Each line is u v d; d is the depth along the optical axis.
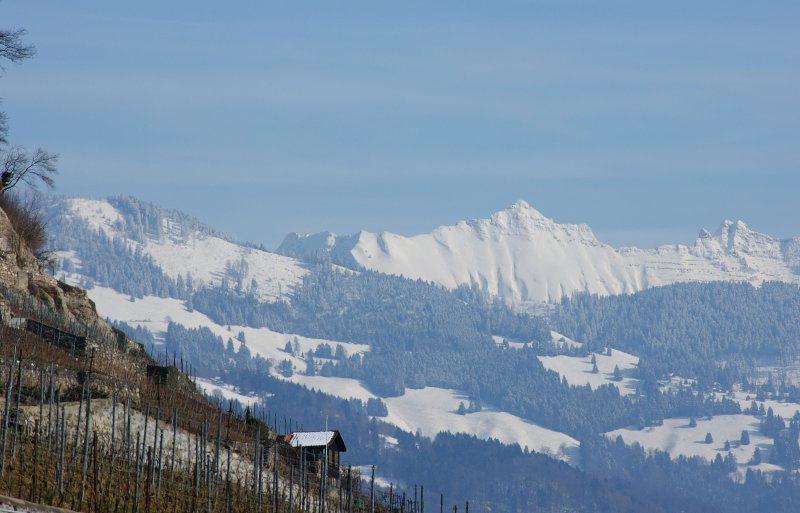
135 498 156.38
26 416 173.25
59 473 152.12
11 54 166.00
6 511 130.62
